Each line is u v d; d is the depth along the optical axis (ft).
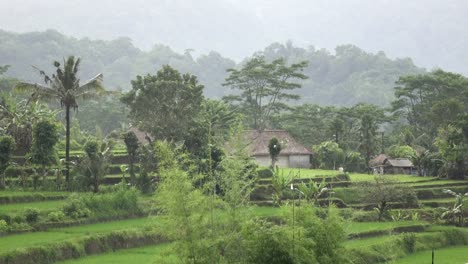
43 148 198.08
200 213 86.28
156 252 137.69
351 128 413.59
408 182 280.31
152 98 244.01
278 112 418.51
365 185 225.35
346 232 101.65
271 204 210.79
